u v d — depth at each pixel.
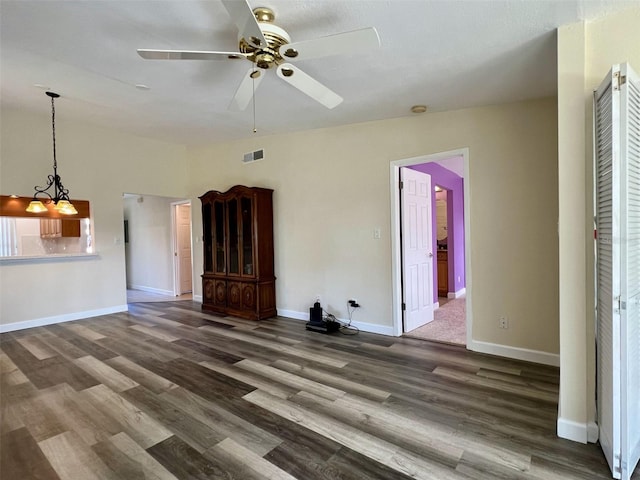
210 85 3.21
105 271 5.30
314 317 4.36
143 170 5.68
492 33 2.23
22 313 4.53
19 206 4.43
